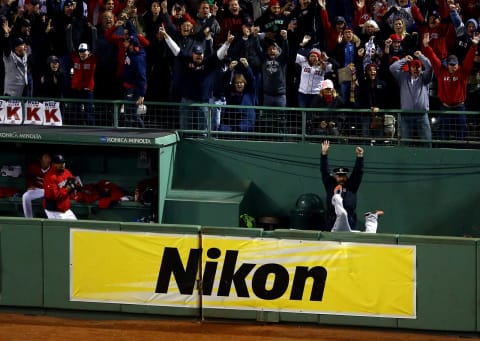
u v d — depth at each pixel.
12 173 81.94
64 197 74.94
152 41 81.25
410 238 62.09
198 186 79.75
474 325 62.12
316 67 78.50
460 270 61.94
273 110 79.00
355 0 84.38
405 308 62.62
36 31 83.00
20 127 80.25
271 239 63.41
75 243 65.62
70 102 81.44
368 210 78.06
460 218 77.12
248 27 80.31
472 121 78.06
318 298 63.41
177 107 80.56
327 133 77.94
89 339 61.50
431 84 80.19
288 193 79.19
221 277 64.25
